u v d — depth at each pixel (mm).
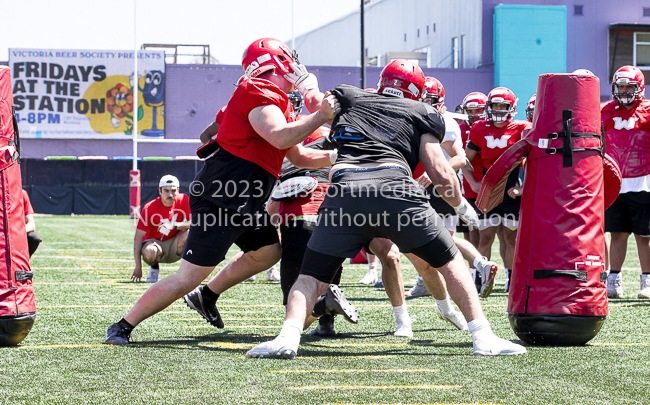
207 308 17141
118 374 12180
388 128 13672
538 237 15242
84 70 110938
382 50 149500
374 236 13586
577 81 15258
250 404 10281
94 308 21281
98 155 112438
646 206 24172
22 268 15094
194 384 11469
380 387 11328
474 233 28938
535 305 15125
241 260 16812
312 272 13656
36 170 101625
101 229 69938
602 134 15586
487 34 109812
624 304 22688
